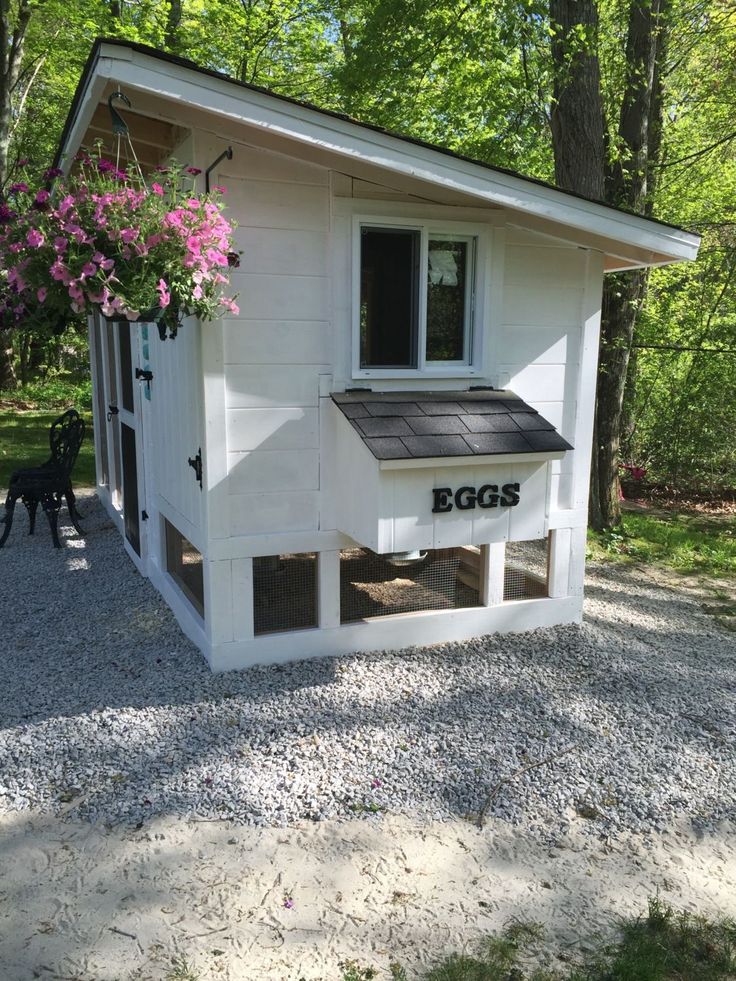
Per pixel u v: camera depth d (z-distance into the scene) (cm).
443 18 859
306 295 392
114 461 723
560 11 700
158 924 240
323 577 422
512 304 451
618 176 800
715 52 988
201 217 321
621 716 384
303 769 322
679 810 313
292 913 247
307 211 386
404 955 233
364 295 410
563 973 228
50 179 346
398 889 261
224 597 399
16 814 290
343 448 400
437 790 315
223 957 228
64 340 1827
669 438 1126
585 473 489
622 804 314
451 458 371
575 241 453
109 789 304
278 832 286
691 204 1079
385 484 366
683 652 480
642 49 781
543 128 942
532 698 396
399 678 408
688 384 1102
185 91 325
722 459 1110
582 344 473
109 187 321
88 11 1311
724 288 1029
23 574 577
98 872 261
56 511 654
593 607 562
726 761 350
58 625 473
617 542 785
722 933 247
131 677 399
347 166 385
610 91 850
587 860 281
